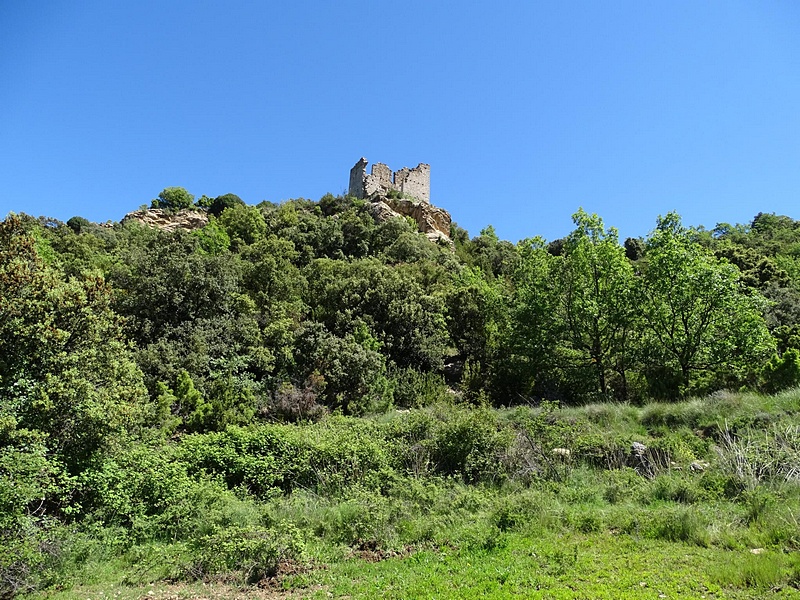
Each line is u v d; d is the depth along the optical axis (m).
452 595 5.71
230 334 20.83
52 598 6.43
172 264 22.39
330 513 9.11
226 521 8.73
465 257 50.03
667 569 6.15
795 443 9.58
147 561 7.70
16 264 10.40
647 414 12.91
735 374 16.50
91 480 9.34
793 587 5.43
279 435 12.63
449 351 26.52
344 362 19.61
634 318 18.89
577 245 20.34
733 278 17.17
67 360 10.08
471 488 10.60
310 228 44.72
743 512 7.76
